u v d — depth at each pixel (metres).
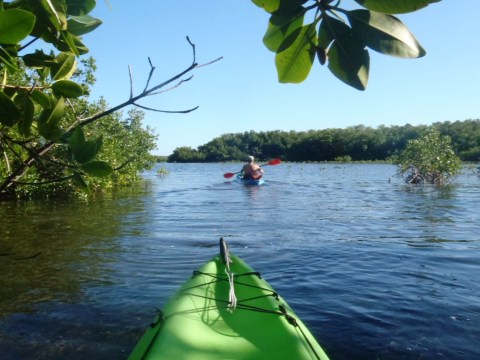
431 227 9.38
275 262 6.38
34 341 3.80
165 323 3.34
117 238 8.17
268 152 73.50
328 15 1.10
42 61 1.54
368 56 1.10
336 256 6.72
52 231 8.85
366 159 63.50
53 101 1.51
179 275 5.76
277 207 13.16
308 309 4.52
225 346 3.18
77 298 4.85
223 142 80.00
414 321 4.21
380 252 6.98
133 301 4.77
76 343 3.76
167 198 16.02
